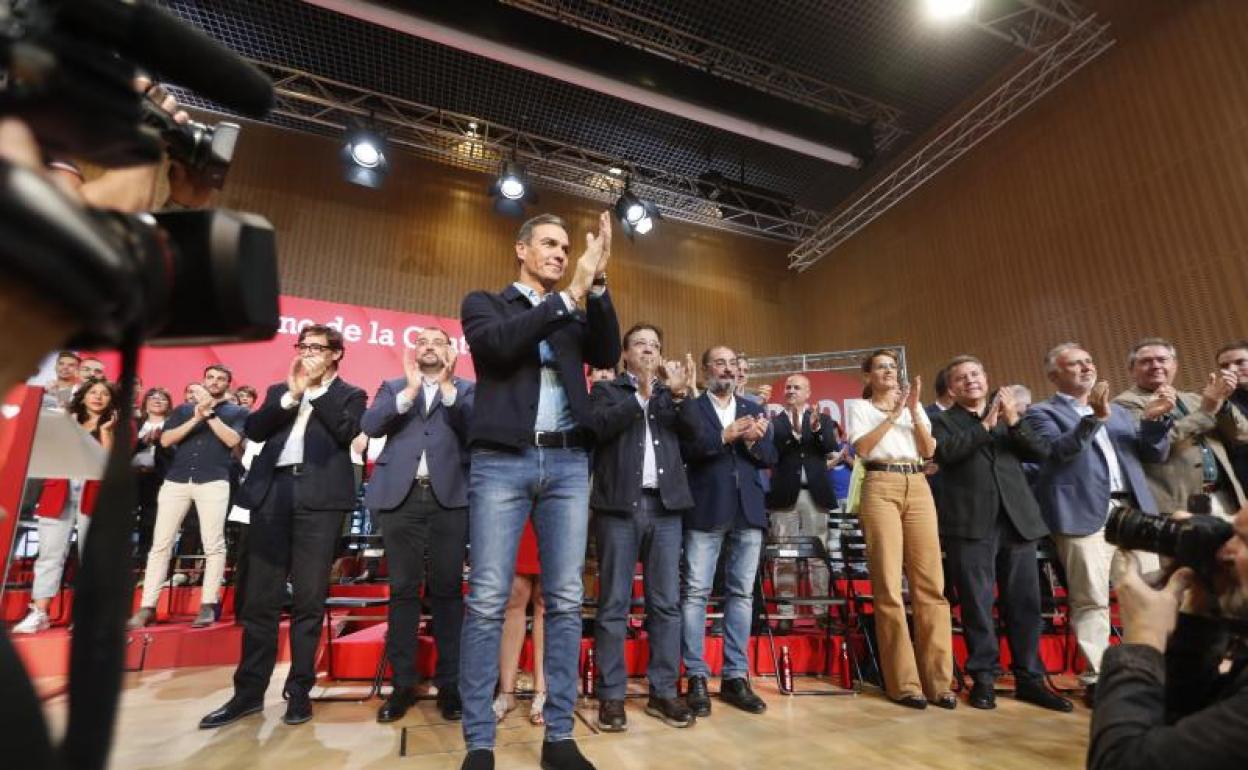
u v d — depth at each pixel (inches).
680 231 379.9
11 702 11.0
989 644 108.3
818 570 154.0
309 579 94.4
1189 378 212.8
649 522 101.0
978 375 121.0
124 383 12.6
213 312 15.1
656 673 98.6
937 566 111.7
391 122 286.7
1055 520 115.4
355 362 267.1
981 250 287.3
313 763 72.9
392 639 98.6
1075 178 254.1
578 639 72.9
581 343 80.8
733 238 391.5
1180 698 30.9
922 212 317.7
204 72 16.3
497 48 216.5
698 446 108.9
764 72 275.3
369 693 110.8
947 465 119.0
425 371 109.7
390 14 203.0
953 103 293.6
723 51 264.4
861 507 118.6
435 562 101.8
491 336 70.0
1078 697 114.1
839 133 270.7
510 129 300.0
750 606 109.8
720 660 130.9
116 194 17.9
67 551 135.5
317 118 277.3
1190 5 225.0
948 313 299.1
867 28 255.8
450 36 211.3
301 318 261.9
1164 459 117.6
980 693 105.3
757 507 111.0
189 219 15.8
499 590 68.8
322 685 119.6
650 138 309.9
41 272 9.0
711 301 373.7
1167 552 31.7
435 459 103.3
